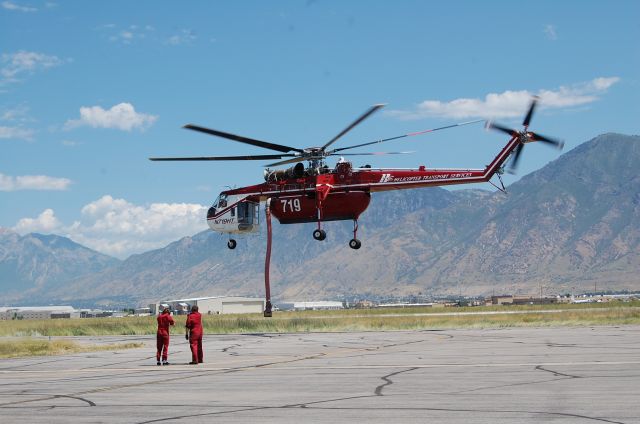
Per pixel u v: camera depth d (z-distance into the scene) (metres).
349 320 64.12
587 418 13.58
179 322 65.06
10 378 22.66
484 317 64.44
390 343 34.25
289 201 44.03
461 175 42.53
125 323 67.75
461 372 20.92
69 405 16.61
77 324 72.12
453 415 14.20
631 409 14.33
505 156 42.12
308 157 43.28
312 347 33.09
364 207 43.19
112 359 29.25
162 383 20.48
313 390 18.16
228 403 16.42
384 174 43.12
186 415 14.99
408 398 16.42
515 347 29.19
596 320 53.12
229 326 56.94
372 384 18.95
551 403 15.21
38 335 57.12
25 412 15.71
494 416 13.98
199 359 26.55
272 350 31.92
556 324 50.31
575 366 21.48
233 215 45.62
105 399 17.45
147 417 14.86
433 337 38.00
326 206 43.50
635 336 34.09
